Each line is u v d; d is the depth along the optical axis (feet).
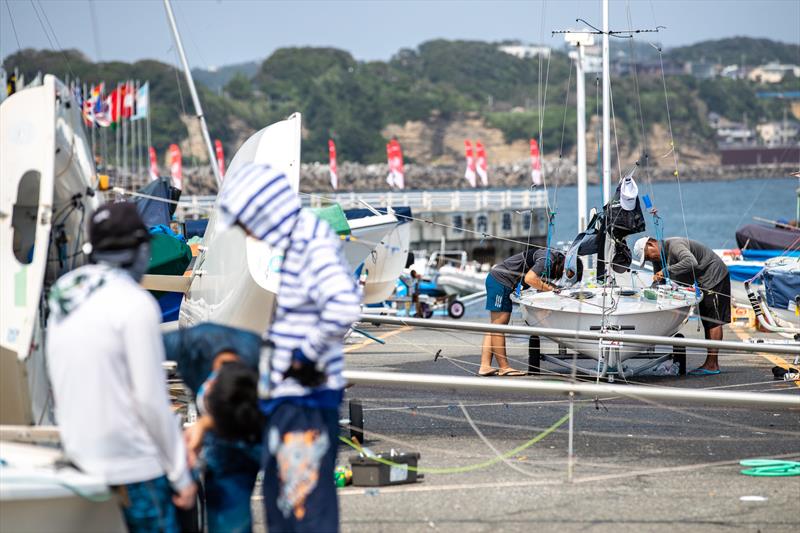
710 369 111.86
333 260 38.63
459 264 321.93
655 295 111.14
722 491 60.29
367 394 96.07
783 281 120.88
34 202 55.77
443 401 91.81
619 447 72.13
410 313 213.46
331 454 39.68
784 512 55.77
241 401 40.14
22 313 48.85
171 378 83.51
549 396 95.25
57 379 37.06
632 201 119.85
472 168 477.77
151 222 117.29
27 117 50.90
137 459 37.37
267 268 76.95
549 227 127.03
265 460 39.32
